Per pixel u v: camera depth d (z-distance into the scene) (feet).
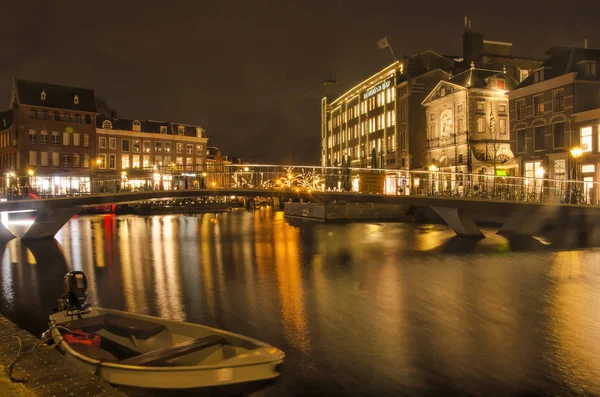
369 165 236.02
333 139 293.64
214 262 76.64
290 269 69.31
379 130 226.58
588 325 41.68
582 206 96.48
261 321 43.09
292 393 28.86
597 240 97.30
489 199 103.04
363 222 161.89
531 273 64.54
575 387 29.73
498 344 37.01
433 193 152.56
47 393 17.54
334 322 42.73
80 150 238.89
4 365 20.59
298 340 38.04
